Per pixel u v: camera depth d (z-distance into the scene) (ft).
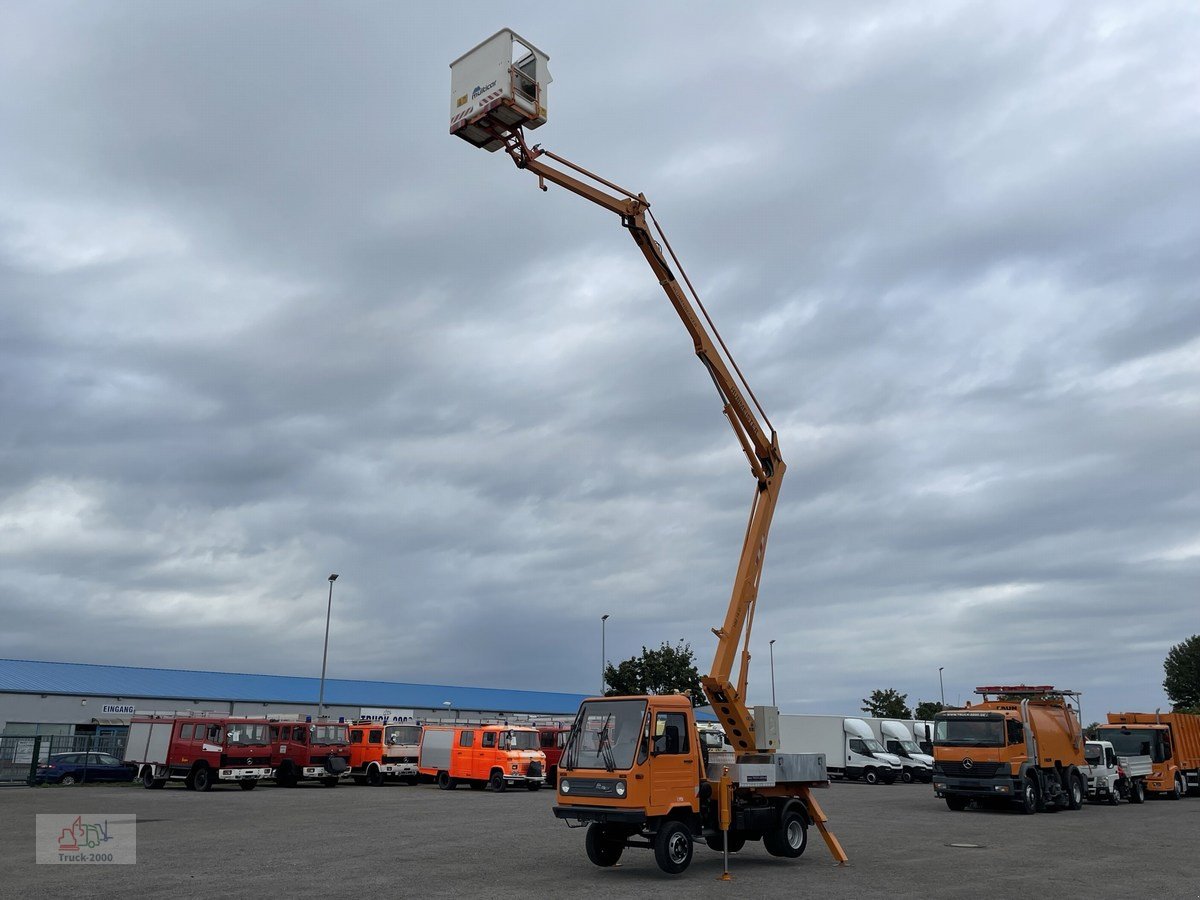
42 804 94.53
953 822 81.15
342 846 58.49
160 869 48.26
